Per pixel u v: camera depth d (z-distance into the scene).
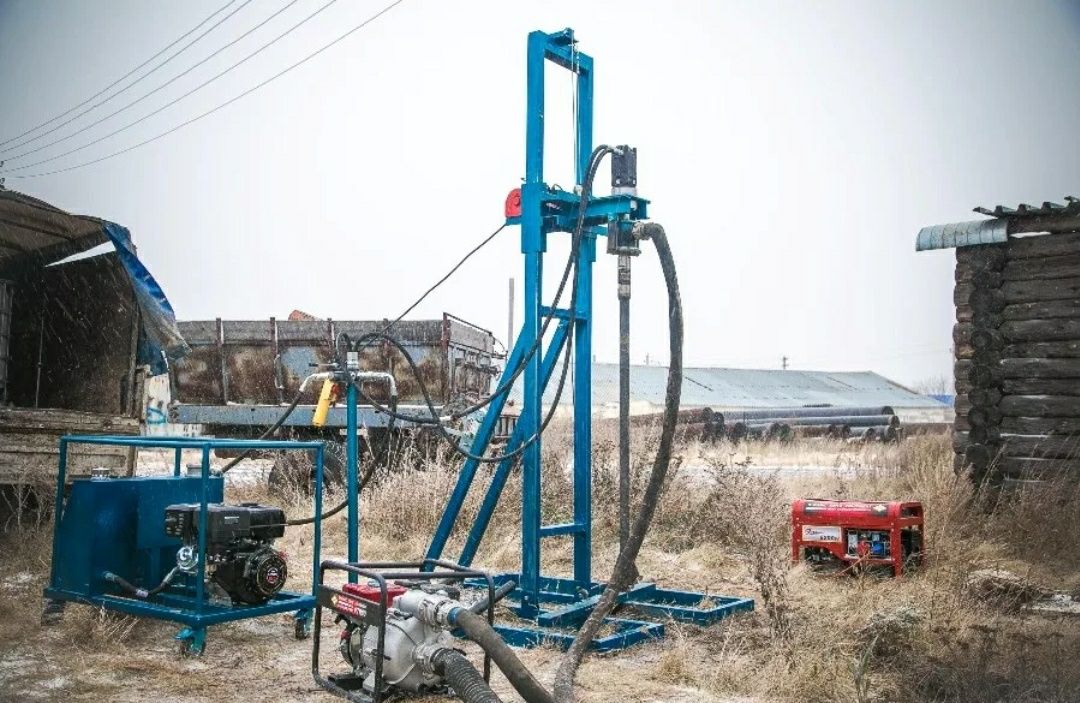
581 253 6.98
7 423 8.55
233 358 13.18
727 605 6.68
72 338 10.38
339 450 11.88
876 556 7.91
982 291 10.54
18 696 4.80
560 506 10.20
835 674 5.13
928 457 12.73
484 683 4.40
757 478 10.72
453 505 6.96
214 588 6.00
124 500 6.21
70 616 6.33
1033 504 9.38
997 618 6.39
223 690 4.99
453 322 12.38
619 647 5.84
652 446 11.07
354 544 6.56
